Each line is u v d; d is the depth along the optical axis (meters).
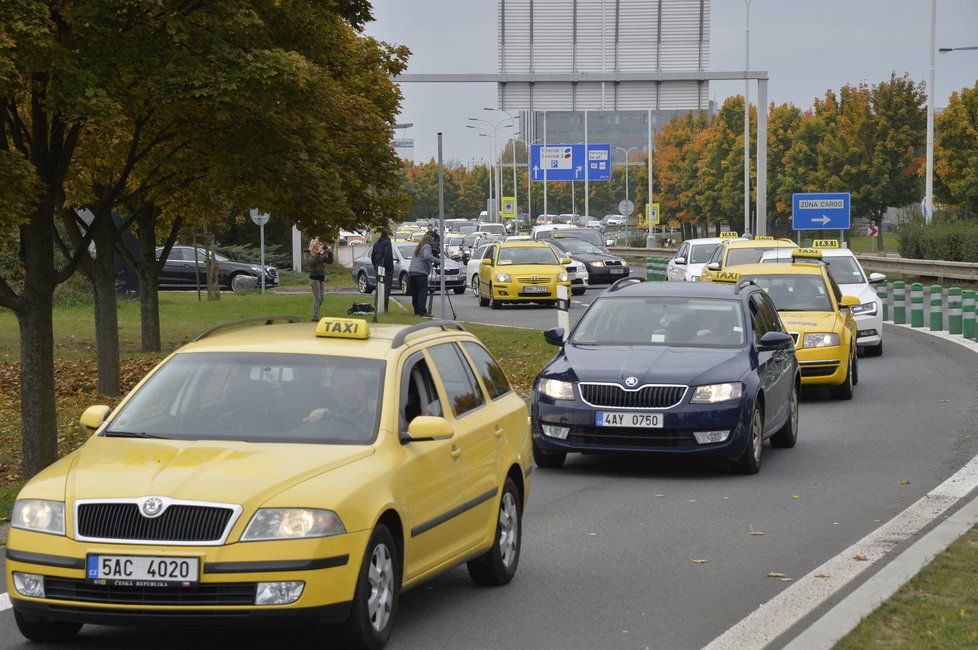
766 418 43.31
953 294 94.31
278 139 44.75
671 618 24.22
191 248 159.25
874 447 46.81
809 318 61.00
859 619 22.59
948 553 28.08
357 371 24.20
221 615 19.98
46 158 41.53
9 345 83.38
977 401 58.75
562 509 36.03
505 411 28.12
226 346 25.25
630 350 43.28
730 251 100.12
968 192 196.25
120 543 20.09
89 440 23.33
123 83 41.16
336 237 57.72
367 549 21.03
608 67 138.38
